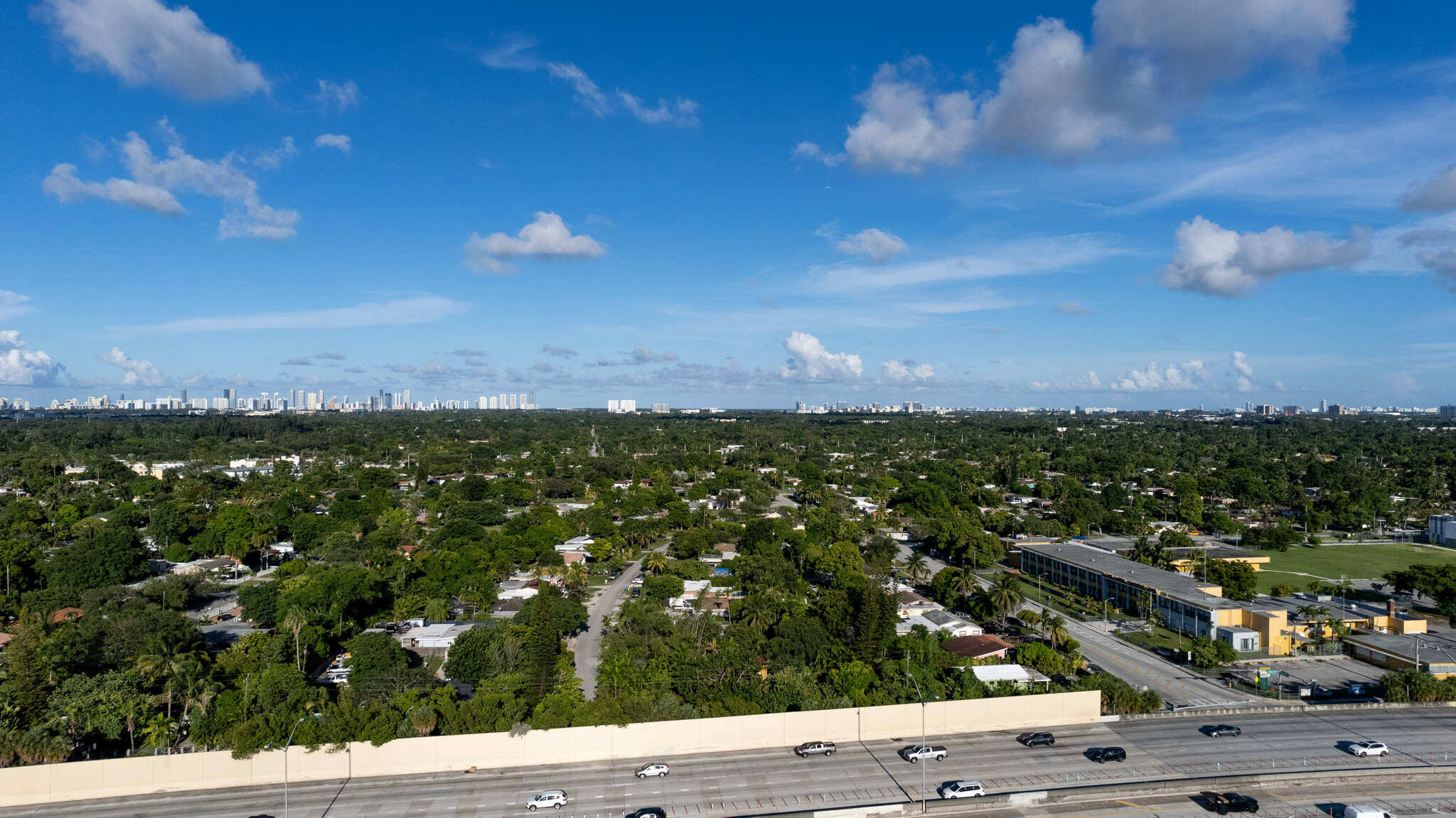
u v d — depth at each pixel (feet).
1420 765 297.74
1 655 361.51
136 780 280.51
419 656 416.26
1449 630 472.85
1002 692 357.61
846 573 557.74
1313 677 403.54
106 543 552.82
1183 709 354.33
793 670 361.10
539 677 348.38
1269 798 275.18
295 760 290.97
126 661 352.49
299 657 385.09
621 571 643.86
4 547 534.78
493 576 536.83
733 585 558.56
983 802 267.59
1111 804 271.08
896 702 341.41
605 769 298.97
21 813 265.95
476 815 263.90
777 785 285.64
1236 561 570.87
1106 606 517.96
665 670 367.86
